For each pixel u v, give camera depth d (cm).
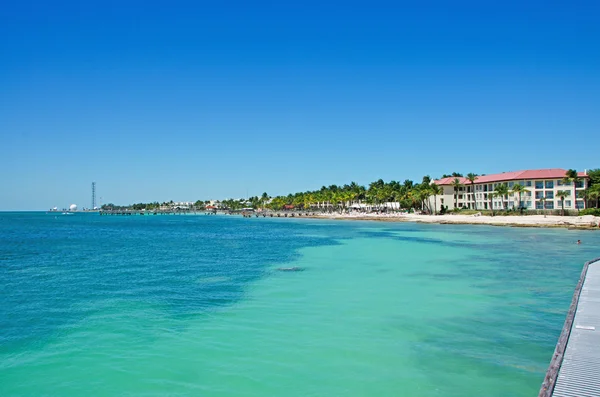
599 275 2712
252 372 1448
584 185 12425
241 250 5541
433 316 2120
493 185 14325
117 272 3603
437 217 13900
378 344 1717
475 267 3772
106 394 1292
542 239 6925
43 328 1942
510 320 2050
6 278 3300
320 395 1287
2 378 1401
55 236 8688
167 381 1379
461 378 1403
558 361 1269
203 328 1934
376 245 6069
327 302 2431
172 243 6825
